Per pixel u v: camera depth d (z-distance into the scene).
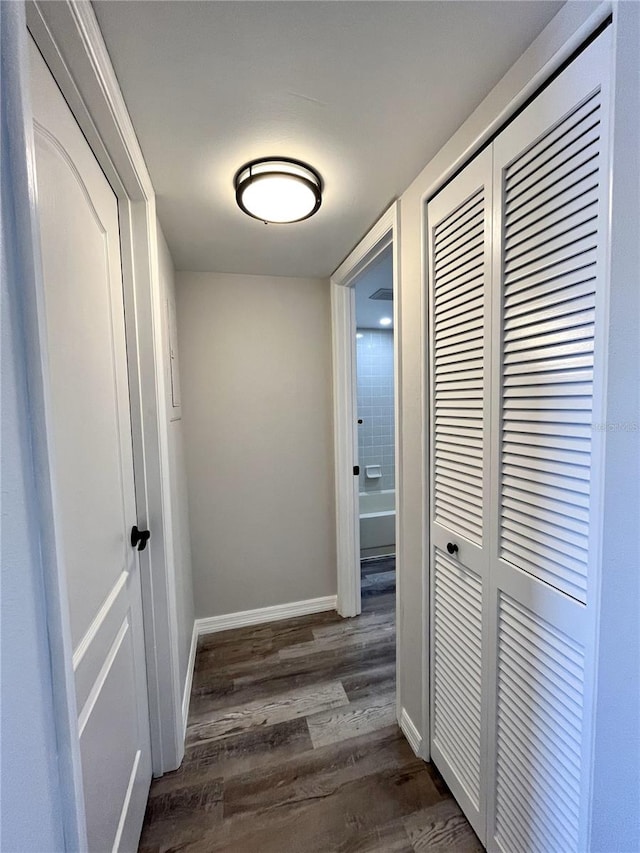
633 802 0.73
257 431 2.25
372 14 0.69
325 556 2.42
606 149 0.64
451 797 1.21
